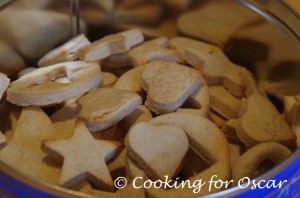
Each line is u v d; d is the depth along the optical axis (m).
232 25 0.44
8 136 0.38
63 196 0.28
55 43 0.46
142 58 0.42
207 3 0.44
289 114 0.39
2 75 0.39
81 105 0.37
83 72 0.39
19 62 0.44
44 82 0.39
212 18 0.44
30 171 0.33
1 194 0.30
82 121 0.35
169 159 0.33
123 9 0.46
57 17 0.44
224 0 0.42
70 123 0.37
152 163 0.33
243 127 0.37
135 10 0.46
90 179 0.33
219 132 0.36
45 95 0.37
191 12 0.45
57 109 0.39
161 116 0.36
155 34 0.47
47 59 0.43
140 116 0.37
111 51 0.43
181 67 0.39
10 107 0.39
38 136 0.36
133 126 0.34
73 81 0.38
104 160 0.34
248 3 0.41
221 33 0.45
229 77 0.42
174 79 0.38
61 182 0.32
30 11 0.42
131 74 0.41
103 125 0.36
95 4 0.45
